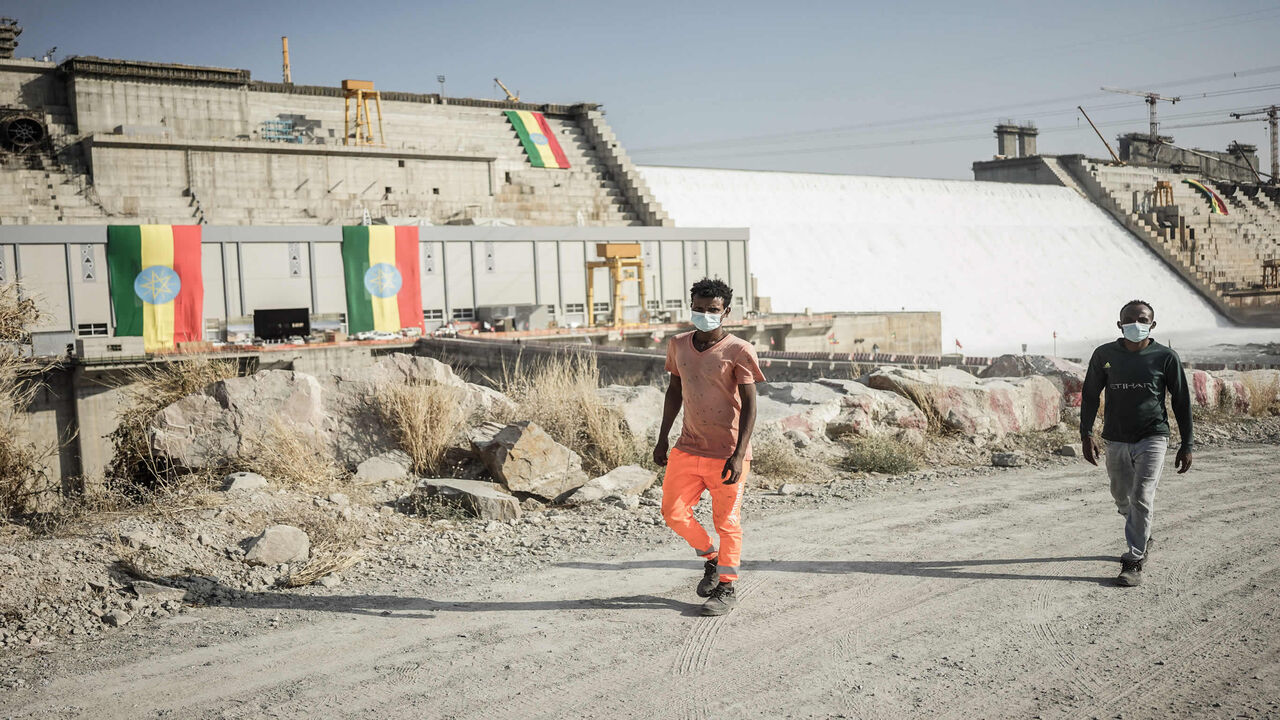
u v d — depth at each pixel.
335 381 10.72
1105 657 5.18
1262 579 6.51
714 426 6.09
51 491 8.51
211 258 43.12
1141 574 6.56
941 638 5.50
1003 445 12.71
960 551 7.43
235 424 9.73
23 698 4.77
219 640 5.63
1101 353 6.98
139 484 9.16
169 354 36.34
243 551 7.29
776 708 4.57
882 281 85.31
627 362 24.38
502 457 9.48
